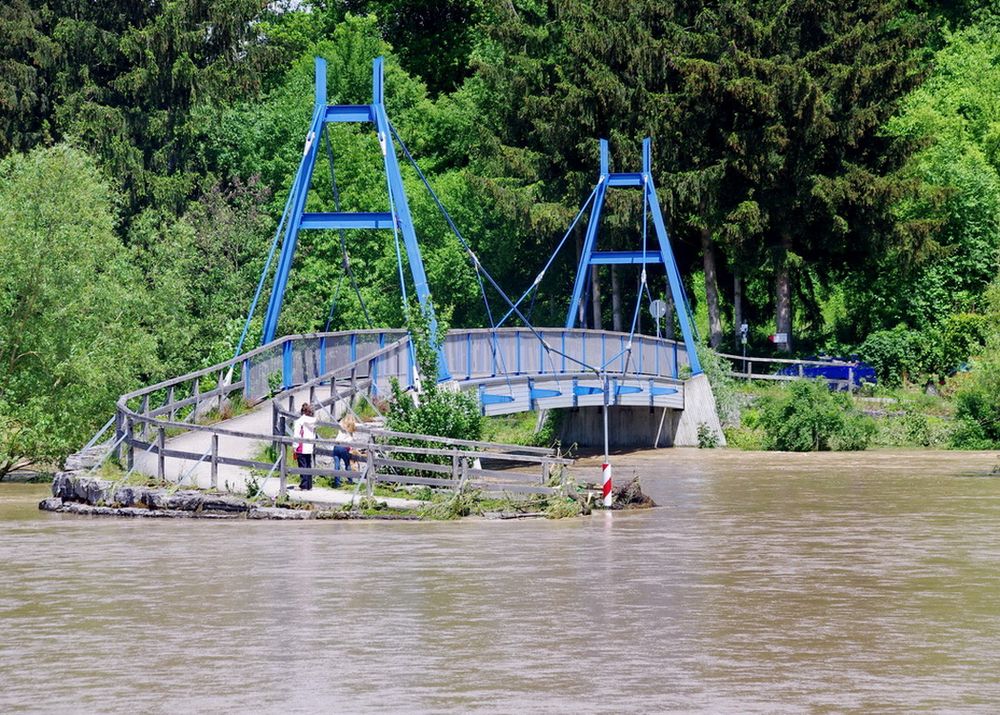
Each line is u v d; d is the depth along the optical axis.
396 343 131.12
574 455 181.62
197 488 104.88
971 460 168.75
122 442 111.75
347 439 106.62
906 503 116.06
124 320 156.75
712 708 48.94
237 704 49.62
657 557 82.69
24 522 100.38
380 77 151.50
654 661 55.75
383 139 150.12
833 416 188.12
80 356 145.50
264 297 198.75
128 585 72.88
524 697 50.38
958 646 58.47
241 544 87.88
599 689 51.44
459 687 51.78
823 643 58.97
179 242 181.75
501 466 159.12
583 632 61.09
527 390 163.00
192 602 68.12
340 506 101.69
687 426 199.12
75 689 51.84
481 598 68.88
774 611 65.69
